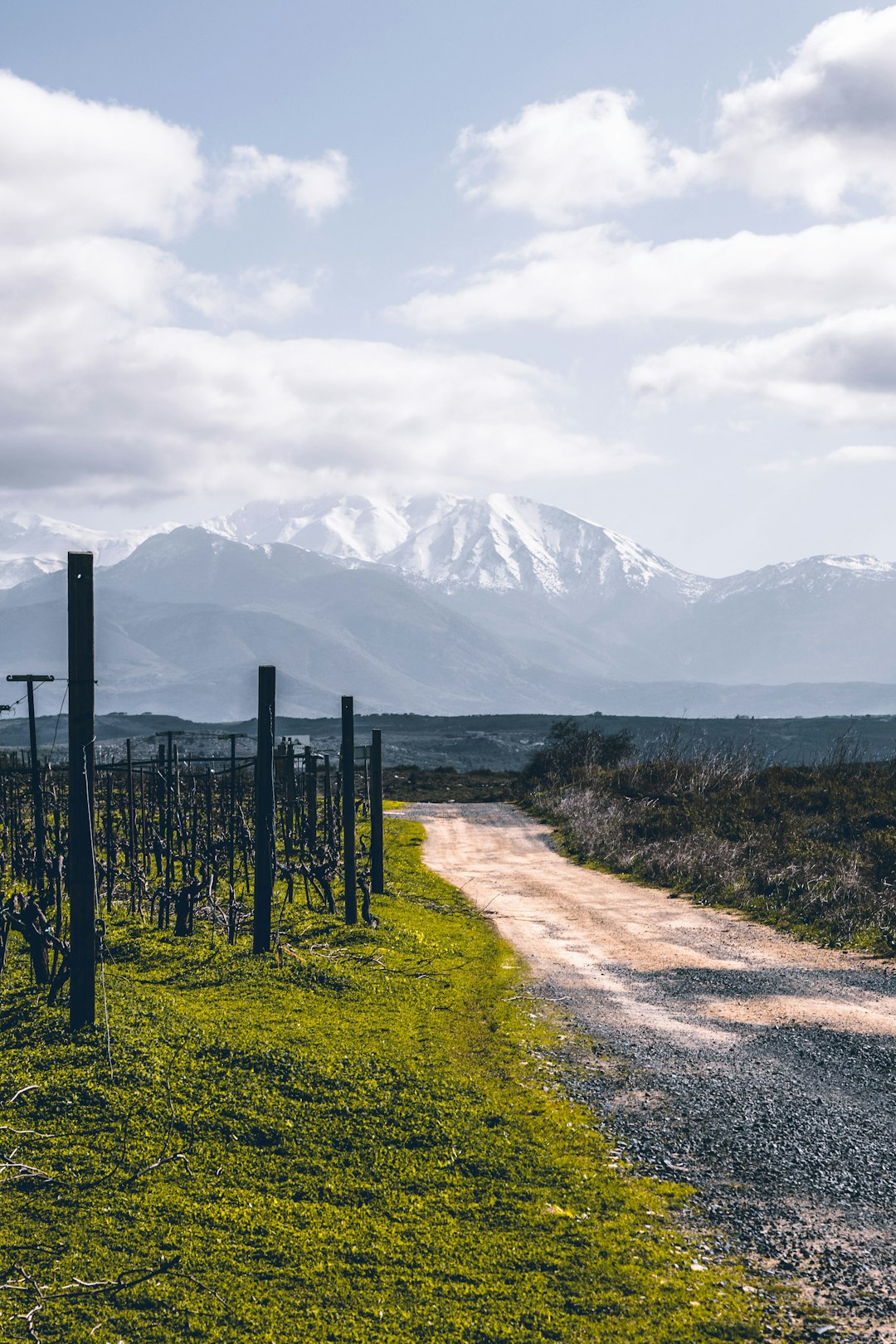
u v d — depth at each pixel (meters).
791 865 26.39
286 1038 12.44
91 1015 12.04
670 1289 7.34
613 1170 9.48
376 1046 12.56
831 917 22.42
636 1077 12.36
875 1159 9.80
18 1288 7.09
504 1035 14.09
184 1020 12.79
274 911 21.98
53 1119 9.76
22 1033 11.88
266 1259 7.63
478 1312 7.03
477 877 32.00
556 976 18.23
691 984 17.62
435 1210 8.53
